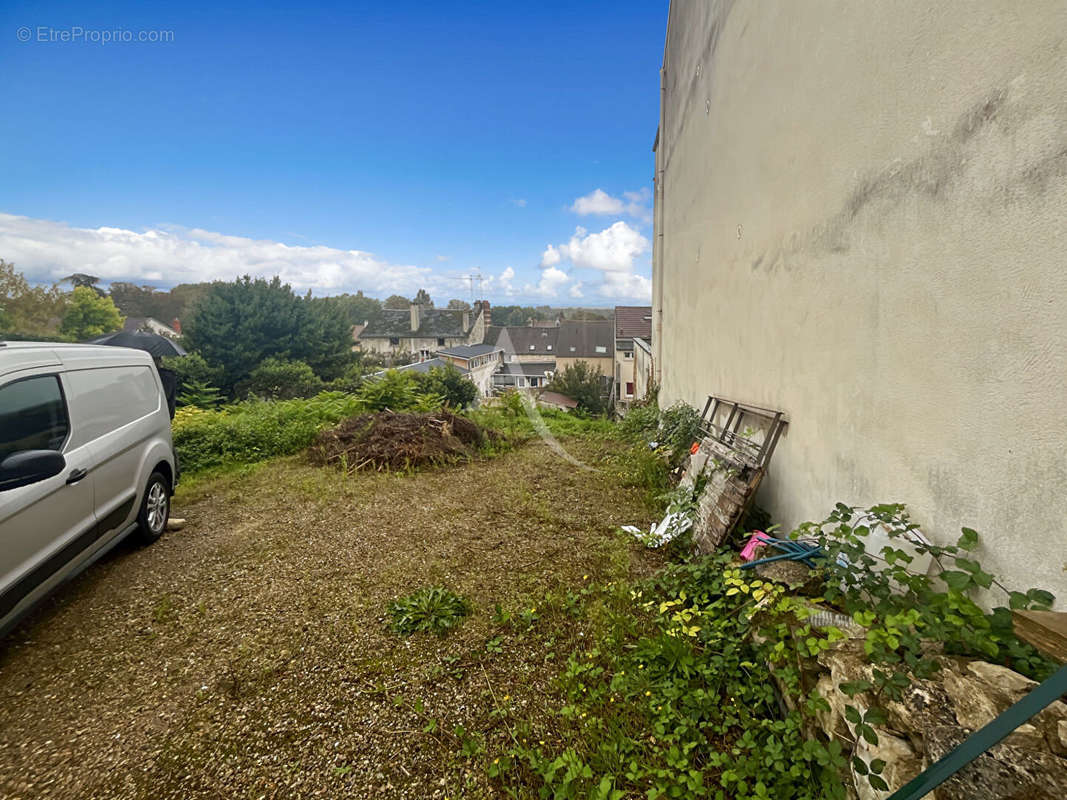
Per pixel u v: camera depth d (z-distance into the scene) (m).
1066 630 1.32
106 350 3.70
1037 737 1.19
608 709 2.18
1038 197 1.50
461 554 3.87
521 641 2.73
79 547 3.00
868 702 1.54
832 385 2.77
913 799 1.10
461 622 2.93
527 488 5.67
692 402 6.82
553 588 3.29
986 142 1.69
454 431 7.71
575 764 1.78
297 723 2.19
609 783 1.66
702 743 1.93
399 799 1.83
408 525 4.53
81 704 2.32
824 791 1.52
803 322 3.14
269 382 26.72
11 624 2.47
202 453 7.05
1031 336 1.54
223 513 4.90
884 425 2.29
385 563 3.74
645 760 1.91
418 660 2.60
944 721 1.35
